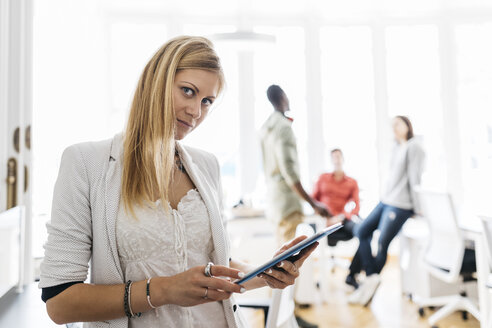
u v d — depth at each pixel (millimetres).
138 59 5133
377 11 5227
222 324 946
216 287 741
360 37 5391
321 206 3012
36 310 1434
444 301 3146
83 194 840
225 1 4820
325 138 5328
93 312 774
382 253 3494
